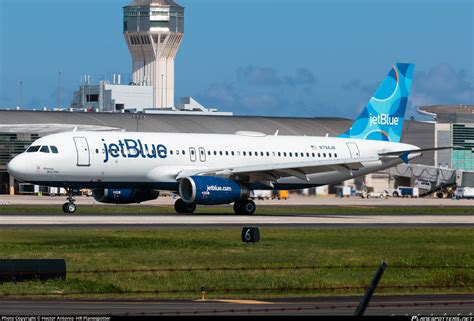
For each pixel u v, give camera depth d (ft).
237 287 375.86
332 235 602.85
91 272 394.11
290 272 416.46
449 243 563.48
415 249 521.65
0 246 495.00
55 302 323.78
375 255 486.79
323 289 374.84
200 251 491.72
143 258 456.04
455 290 381.60
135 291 359.87
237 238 565.94
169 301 332.19
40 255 456.04
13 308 304.71
